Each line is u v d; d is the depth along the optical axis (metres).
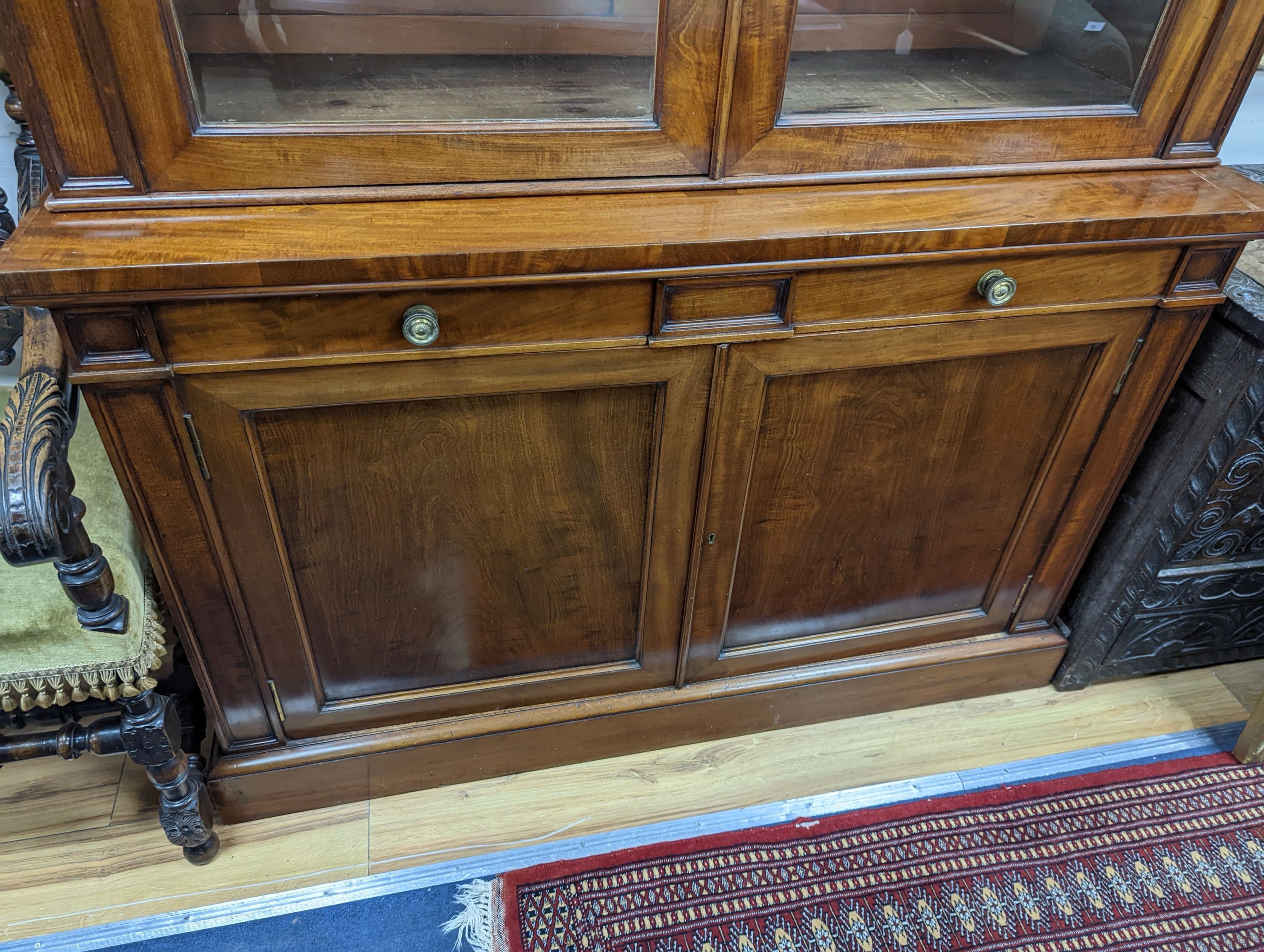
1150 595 1.20
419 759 1.12
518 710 1.13
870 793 1.19
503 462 0.90
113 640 0.84
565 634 1.08
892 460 1.01
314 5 0.69
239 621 0.93
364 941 1.01
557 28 0.74
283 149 0.73
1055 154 0.89
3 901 1.03
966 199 0.85
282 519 0.88
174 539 0.85
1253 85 1.23
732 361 0.86
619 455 0.92
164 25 0.66
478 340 0.79
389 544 0.93
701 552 1.02
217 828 1.11
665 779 1.20
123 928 1.01
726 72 0.76
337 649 1.01
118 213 0.73
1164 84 0.87
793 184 0.84
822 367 0.90
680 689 1.17
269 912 1.04
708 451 0.92
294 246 0.70
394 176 0.76
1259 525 1.15
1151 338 0.97
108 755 1.10
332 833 1.12
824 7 0.76
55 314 0.69
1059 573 1.21
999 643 1.27
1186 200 0.87
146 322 0.71
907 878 1.09
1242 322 0.96
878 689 1.25
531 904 1.05
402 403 0.83
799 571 1.10
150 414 0.76
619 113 0.78
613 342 0.82
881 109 0.83
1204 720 1.30
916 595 1.19
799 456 0.98
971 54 0.83
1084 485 1.10
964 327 0.90
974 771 1.22
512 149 0.77
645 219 0.78
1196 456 1.05
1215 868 1.11
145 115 0.69
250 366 0.75
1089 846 1.13
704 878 1.08
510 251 0.72
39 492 0.67
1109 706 1.32
